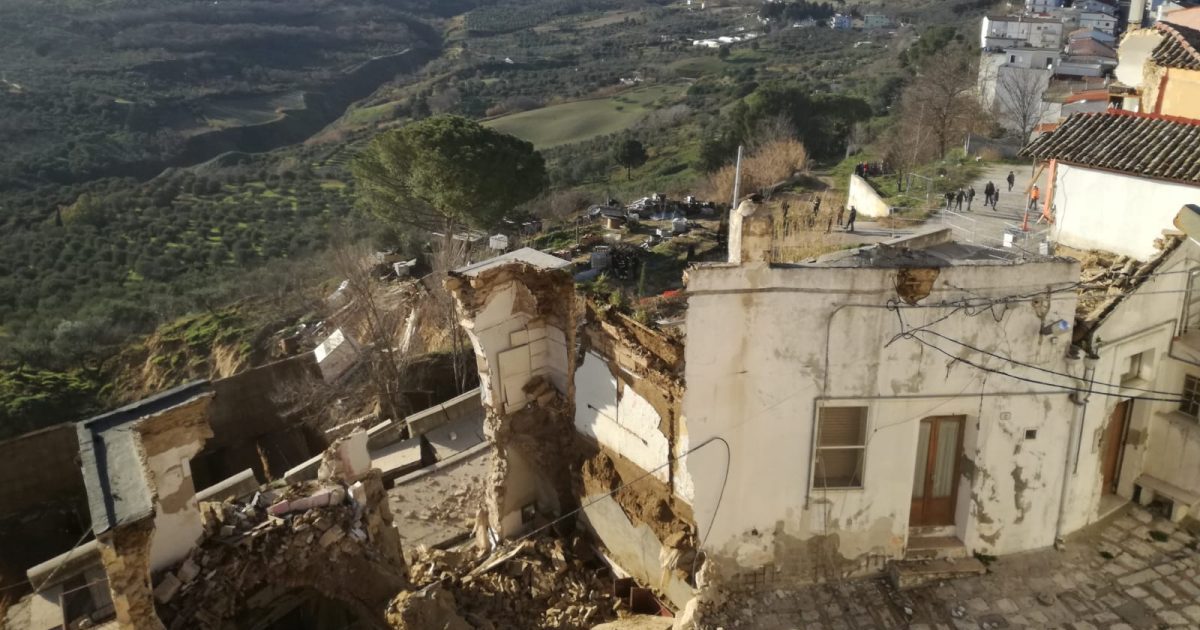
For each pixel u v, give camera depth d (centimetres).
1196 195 2017
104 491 1267
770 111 7206
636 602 1625
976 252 1608
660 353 1517
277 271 5262
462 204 4647
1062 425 1410
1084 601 1362
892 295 1312
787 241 2433
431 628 1509
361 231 5969
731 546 1421
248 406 3453
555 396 1833
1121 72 3800
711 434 1359
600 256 4334
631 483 1631
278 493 1697
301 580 1586
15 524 2909
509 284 1733
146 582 1283
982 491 1417
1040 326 1352
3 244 5878
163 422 1423
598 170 8288
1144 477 1583
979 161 5256
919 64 8975
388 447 2803
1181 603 1349
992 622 1326
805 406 1359
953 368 1352
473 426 2884
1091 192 2258
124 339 4788
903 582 1409
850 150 7019
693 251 4475
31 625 1772
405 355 3403
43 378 4372
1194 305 1538
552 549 1788
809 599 1407
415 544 2148
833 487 1404
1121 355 1438
